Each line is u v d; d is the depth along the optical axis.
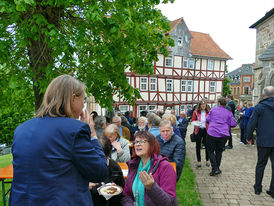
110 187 2.55
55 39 3.33
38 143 1.16
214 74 28.89
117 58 3.98
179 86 26.23
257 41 13.95
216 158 5.27
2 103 4.39
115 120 5.77
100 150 1.46
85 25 4.14
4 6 2.98
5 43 3.66
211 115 5.19
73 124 1.23
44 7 4.04
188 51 26.59
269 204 3.81
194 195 4.10
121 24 3.90
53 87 1.32
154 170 2.06
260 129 4.04
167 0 5.35
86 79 4.49
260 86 11.73
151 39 5.10
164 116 4.92
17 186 1.17
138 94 5.14
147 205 2.03
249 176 5.23
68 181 1.17
